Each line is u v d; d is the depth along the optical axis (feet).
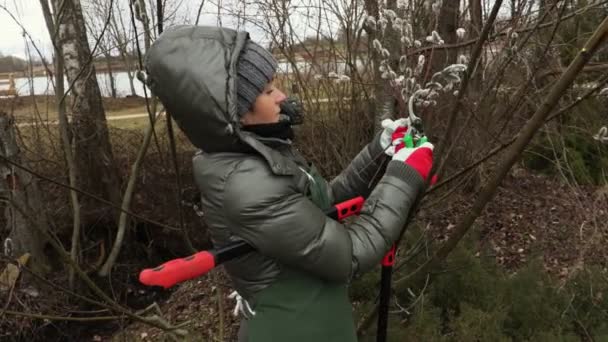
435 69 9.52
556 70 9.80
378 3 9.12
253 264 4.79
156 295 18.75
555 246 14.32
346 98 13.62
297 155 5.26
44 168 18.76
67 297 16.79
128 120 23.99
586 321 8.87
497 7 4.51
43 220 16.99
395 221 4.78
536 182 18.75
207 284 17.29
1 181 16.02
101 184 19.29
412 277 7.35
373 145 5.73
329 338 4.90
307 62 14.10
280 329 4.83
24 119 18.02
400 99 6.95
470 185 15.98
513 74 9.70
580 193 11.41
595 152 16.12
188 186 20.01
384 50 6.67
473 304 9.02
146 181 19.74
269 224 4.38
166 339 14.64
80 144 18.67
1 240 17.56
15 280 15.65
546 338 8.00
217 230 4.74
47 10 17.02
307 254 4.44
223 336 13.09
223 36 4.42
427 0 9.17
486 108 9.39
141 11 5.75
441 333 8.70
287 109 4.97
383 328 6.08
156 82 4.45
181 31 4.42
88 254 19.39
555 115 5.64
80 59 18.25
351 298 9.74
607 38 4.38
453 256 9.54
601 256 11.39
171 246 20.59
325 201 5.25
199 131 4.49
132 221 20.06
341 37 13.42
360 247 4.65
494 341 7.99
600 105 14.94
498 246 15.51
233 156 4.53
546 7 7.18
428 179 5.57
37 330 15.78
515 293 9.07
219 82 4.26
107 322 17.01
